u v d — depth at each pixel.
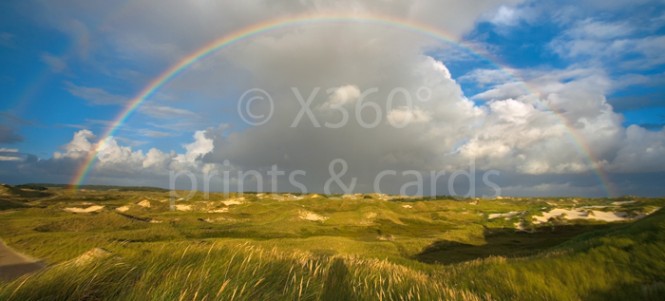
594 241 17.55
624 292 12.96
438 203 185.88
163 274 5.94
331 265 8.85
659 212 22.47
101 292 5.32
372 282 8.23
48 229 72.81
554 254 17.80
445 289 8.77
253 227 84.00
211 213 117.00
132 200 151.62
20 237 47.12
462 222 119.44
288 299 5.68
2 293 4.62
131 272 6.06
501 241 67.50
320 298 6.18
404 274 9.93
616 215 99.19
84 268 5.61
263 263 7.45
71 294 5.07
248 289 5.48
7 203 132.50
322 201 176.12
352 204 155.50
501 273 15.54
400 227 101.69
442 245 61.03
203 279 5.48
